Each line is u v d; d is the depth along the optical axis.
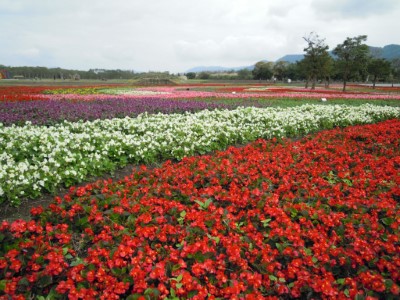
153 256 3.98
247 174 6.70
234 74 96.19
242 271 3.89
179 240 4.45
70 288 3.54
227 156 8.47
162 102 18.19
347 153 8.70
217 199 5.70
